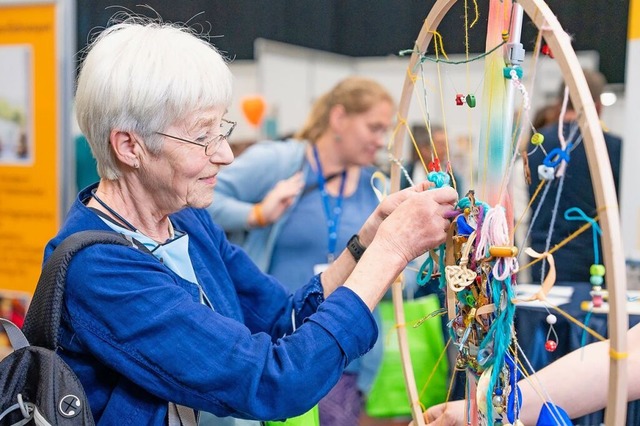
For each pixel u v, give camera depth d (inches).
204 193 40.3
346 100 90.0
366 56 112.3
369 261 37.6
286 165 93.0
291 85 112.1
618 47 89.9
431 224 37.5
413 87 42.7
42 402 34.9
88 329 36.3
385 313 83.2
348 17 112.7
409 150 98.0
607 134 90.2
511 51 33.8
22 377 36.2
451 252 37.7
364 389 85.1
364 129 89.1
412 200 37.9
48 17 99.0
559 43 28.6
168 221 44.2
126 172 40.1
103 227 40.0
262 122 109.3
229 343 35.9
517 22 33.8
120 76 37.1
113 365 36.2
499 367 33.3
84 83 38.6
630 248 88.8
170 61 37.3
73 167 102.0
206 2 114.1
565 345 55.7
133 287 36.5
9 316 106.0
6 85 102.3
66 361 38.1
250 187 92.9
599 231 28.0
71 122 101.2
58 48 99.0
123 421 37.9
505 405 33.9
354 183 93.0
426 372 80.2
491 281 33.4
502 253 31.6
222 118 39.9
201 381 35.6
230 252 49.1
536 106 90.0
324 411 84.4
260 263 90.8
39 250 104.0
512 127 36.8
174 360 35.7
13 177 104.1
